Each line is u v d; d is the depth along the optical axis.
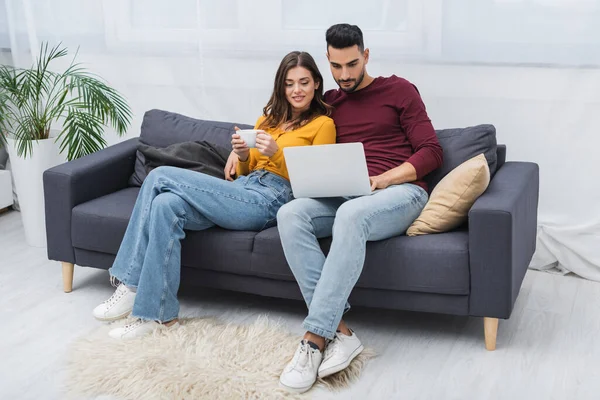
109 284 3.28
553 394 2.37
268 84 3.59
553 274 3.31
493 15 3.14
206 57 3.65
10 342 2.77
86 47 3.86
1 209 4.19
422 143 2.85
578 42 3.06
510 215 2.46
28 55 4.00
